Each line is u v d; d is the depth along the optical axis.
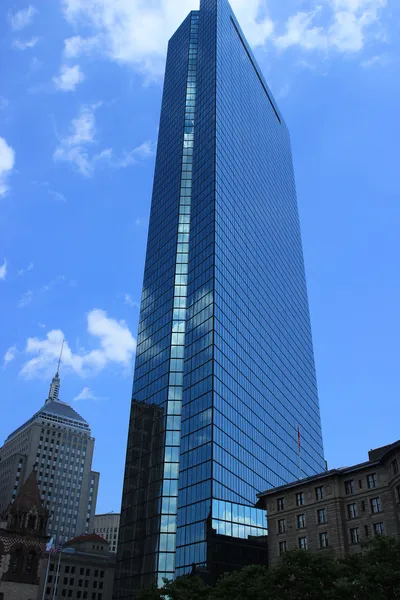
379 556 51.47
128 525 117.69
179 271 132.25
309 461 163.12
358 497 78.38
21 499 129.00
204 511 95.38
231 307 122.38
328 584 52.72
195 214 134.62
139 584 105.31
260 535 104.06
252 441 118.12
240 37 183.12
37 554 124.25
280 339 156.75
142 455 121.00
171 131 163.62
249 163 160.25
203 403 106.19
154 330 134.62
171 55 184.75
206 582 88.38
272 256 165.00
